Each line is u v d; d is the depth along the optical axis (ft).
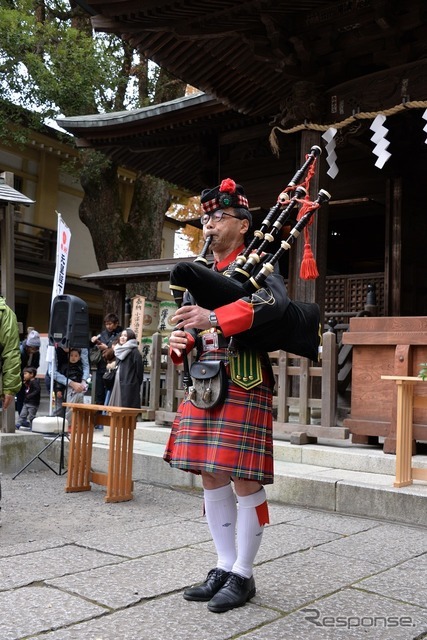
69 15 54.49
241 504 7.87
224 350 7.79
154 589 8.10
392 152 30.30
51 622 6.97
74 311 20.06
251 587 7.81
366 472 15.47
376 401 16.61
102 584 8.27
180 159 37.70
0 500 15.28
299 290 22.39
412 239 31.35
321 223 22.38
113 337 28.68
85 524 13.00
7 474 19.02
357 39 20.85
